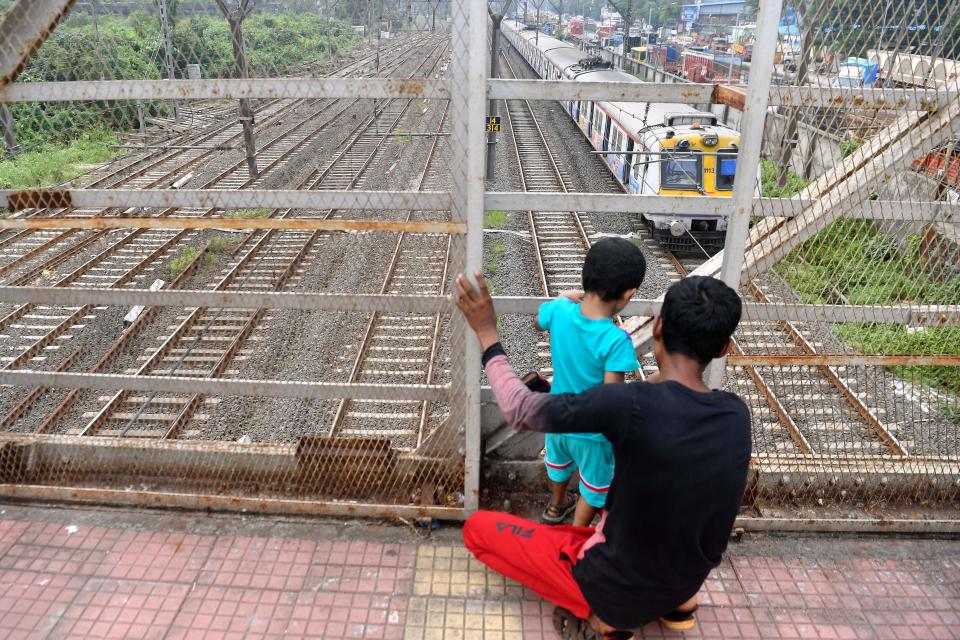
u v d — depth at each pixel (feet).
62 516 10.00
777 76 8.14
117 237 32.01
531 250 33.17
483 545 8.54
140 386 9.39
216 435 18.31
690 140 35.58
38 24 7.79
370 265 29.19
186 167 41.47
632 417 6.09
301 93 7.83
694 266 33.14
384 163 44.73
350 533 9.75
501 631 8.21
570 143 57.88
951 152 8.52
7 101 8.07
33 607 8.45
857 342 16.66
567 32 207.10
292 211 35.35
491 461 10.49
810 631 8.36
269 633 8.16
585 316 7.71
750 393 19.76
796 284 10.81
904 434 17.79
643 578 6.73
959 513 10.46
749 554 9.57
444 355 21.91
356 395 9.43
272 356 22.27
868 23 8.02
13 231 32.04
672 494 6.16
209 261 29.45
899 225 10.12
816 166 9.16
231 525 9.88
